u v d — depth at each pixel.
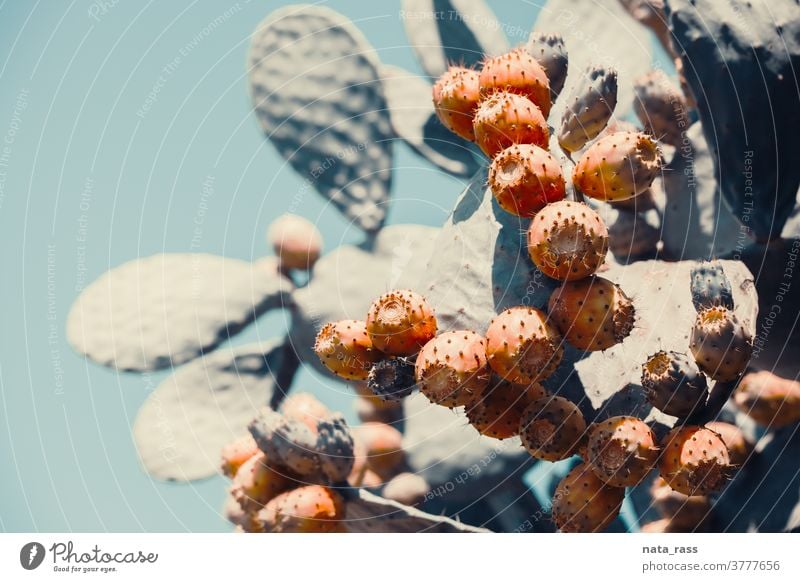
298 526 1.79
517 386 1.88
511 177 1.83
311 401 2.27
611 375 2.03
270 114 2.68
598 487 1.83
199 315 2.52
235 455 2.02
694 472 1.78
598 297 1.75
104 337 2.48
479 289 1.95
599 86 1.99
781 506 2.04
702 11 2.04
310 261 2.59
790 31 2.00
